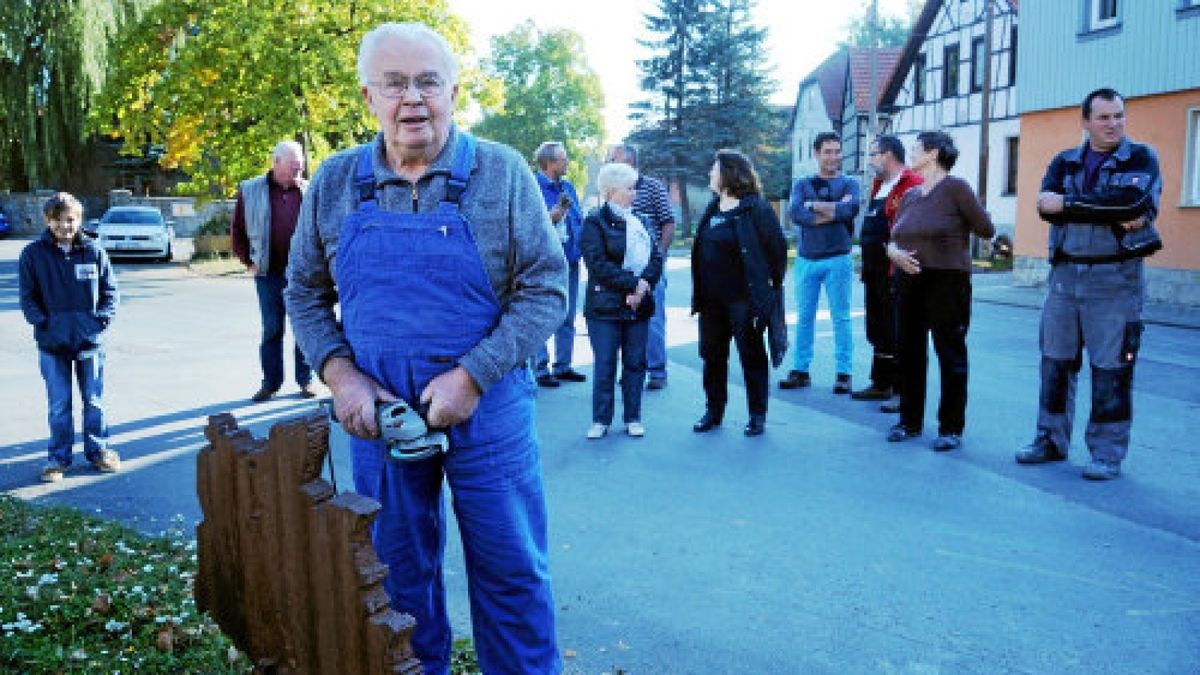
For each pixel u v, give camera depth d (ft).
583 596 12.90
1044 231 58.03
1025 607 12.39
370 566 6.19
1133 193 16.99
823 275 26.43
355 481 8.07
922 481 17.98
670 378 29.07
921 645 11.38
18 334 39.19
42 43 112.68
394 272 7.43
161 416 24.00
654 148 178.40
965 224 19.77
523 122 208.13
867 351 33.76
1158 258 50.52
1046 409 19.03
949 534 15.12
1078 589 12.94
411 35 7.36
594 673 10.76
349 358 7.77
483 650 8.48
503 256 7.72
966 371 20.07
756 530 15.39
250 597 7.32
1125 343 17.62
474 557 8.23
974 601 12.60
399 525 7.98
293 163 24.84
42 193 143.02
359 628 6.18
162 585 12.12
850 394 26.16
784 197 189.67
